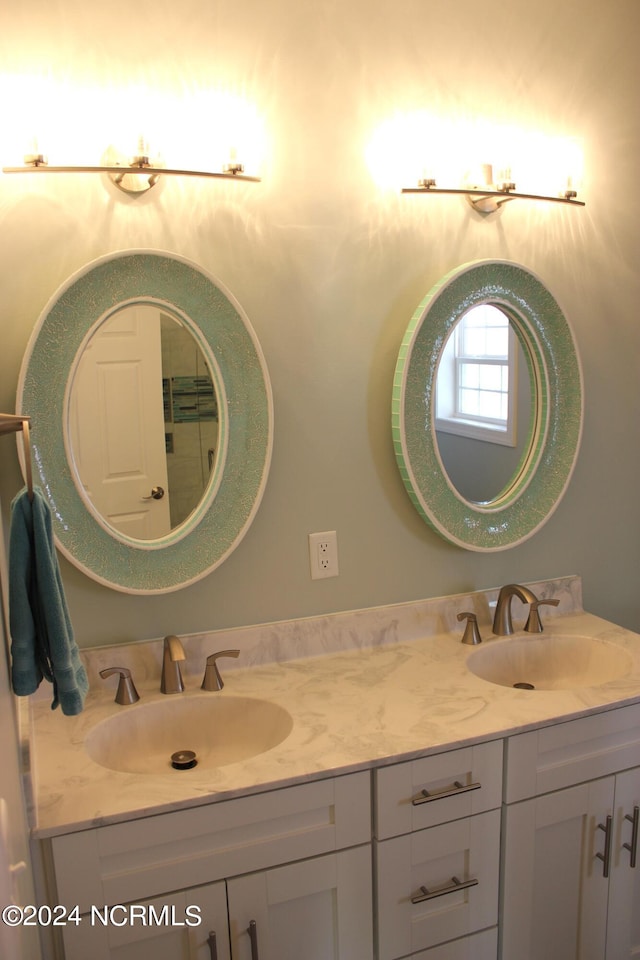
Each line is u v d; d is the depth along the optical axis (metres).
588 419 2.32
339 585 2.09
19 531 1.28
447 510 2.14
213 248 1.83
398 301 2.04
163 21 1.72
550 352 2.21
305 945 1.62
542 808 1.78
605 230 2.26
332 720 1.71
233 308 1.83
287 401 1.96
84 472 1.77
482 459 2.18
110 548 1.82
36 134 1.59
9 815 1.05
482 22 2.02
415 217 2.03
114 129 1.70
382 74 1.94
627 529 2.45
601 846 1.88
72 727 1.69
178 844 1.48
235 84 1.80
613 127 2.22
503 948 1.82
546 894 1.85
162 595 1.90
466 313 2.09
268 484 1.97
